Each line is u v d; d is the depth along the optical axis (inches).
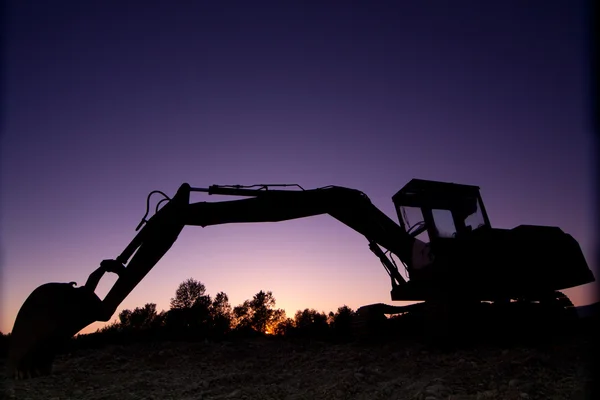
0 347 399.9
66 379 299.3
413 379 249.0
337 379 266.2
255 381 290.4
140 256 313.9
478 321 309.9
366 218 343.9
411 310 388.5
